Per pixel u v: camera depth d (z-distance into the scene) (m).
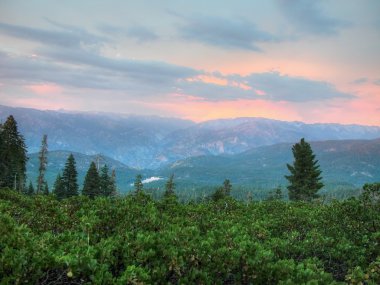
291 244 11.42
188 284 7.88
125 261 8.17
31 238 7.94
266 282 8.61
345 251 11.59
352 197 15.39
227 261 8.72
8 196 15.20
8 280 6.52
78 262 6.96
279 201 18.72
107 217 11.35
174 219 12.73
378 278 8.54
